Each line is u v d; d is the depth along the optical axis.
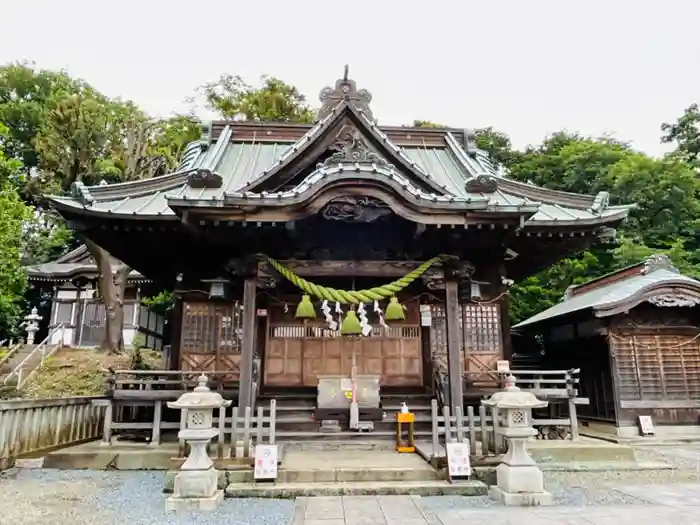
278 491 6.25
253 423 8.39
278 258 9.21
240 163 12.95
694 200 23.45
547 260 12.09
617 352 12.86
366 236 9.37
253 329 8.69
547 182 28.14
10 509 5.76
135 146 21.62
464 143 14.70
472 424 6.99
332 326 9.43
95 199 9.95
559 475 7.91
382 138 10.63
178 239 10.18
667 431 12.45
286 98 29.58
